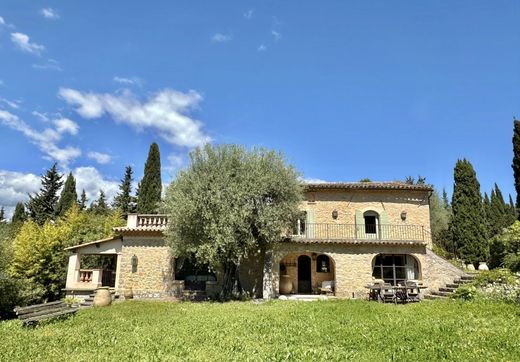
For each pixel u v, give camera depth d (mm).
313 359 6629
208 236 17047
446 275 19516
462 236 28625
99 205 50906
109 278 22828
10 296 14891
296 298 19141
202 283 22156
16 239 25156
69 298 18969
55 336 8914
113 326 10258
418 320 10320
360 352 7125
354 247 20359
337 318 10969
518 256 16922
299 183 19969
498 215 42125
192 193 17453
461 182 29797
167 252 20281
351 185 22594
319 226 22469
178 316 11930
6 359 6816
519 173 25109
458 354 6703
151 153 35344
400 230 22453
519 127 25500
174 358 6711
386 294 16969
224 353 7078
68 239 26359
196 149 19094
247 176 18016
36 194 45000
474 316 10734
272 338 8430
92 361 6578
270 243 18969
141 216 21188
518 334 8055
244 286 20266
